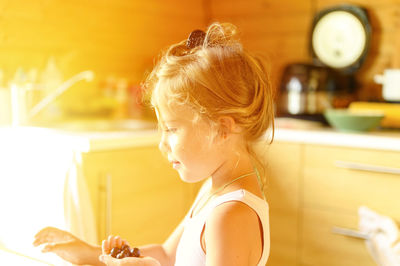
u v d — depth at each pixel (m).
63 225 1.57
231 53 0.83
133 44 2.69
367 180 1.96
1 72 2.08
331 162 2.04
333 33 2.64
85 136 1.74
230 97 0.80
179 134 0.81
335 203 2.04
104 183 1.74
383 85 2.52
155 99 0.85
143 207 1.91
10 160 1.73
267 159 2.21
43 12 2.25
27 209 1.65
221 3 3.12
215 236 0.76
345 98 2.42
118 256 0.85
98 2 2.49
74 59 2.38
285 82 2.47
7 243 1.68
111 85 2.43
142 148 1.88
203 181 2.17
